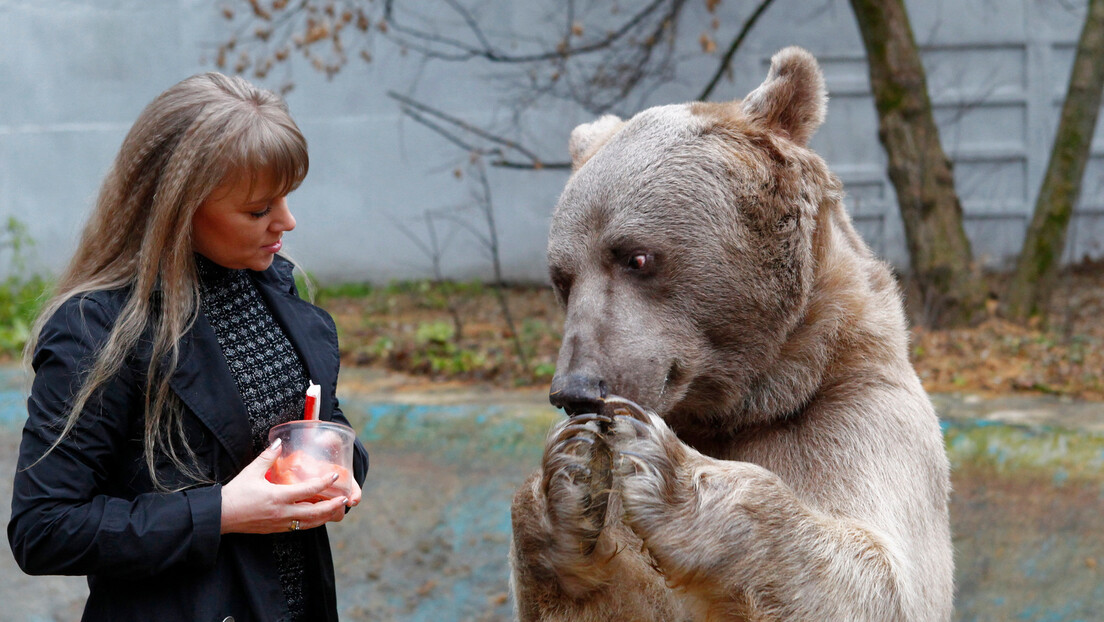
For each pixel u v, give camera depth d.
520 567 2.68
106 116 15.34
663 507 2.29
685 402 2.75
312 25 13.46
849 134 14.32
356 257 15.36
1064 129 11.21
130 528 2.11
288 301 2.57
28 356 2.31
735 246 2.58
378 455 7.08
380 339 11.14
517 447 7.04
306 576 2.54
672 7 13.00
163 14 15.19
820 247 2.72
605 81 12.95
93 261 2.31
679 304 2.60
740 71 14.33
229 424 2.28
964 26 14.22
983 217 14.37
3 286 14.37
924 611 2.57
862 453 2.56
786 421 2.72
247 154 2.18
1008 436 6.66
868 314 2.73
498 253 15.16
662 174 2.62
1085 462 6.26
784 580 2.23
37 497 2.10
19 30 15.20
